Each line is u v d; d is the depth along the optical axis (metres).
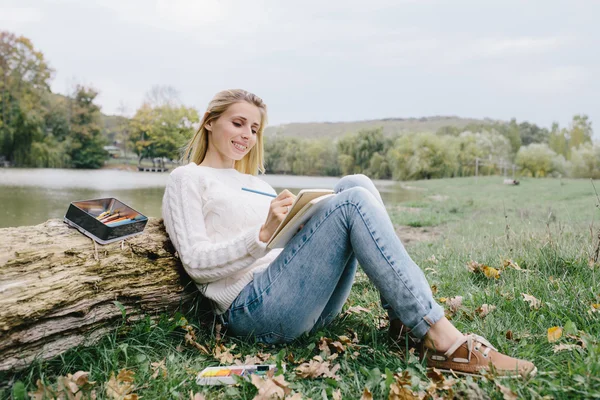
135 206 10.21
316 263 1.65
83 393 1.38
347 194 1.63
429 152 42.38
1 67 38.50
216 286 1.80
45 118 40.75
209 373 1.51
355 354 1.69
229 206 1.82
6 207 9.80
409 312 1.55
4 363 1.36
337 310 1.96
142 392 1.43
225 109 2.05
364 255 1.59
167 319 1.86
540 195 14.66
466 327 1.92
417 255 4.05
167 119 46.91
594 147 45.78
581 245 3.09
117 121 47.47
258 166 2.32
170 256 1.89
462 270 3.04
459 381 1.43
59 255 1.57
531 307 2.11
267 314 1.71
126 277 1.72
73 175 25.80
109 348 1.66
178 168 1.92
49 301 1.44
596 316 1.91
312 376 1.54
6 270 1.42
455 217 8.29
